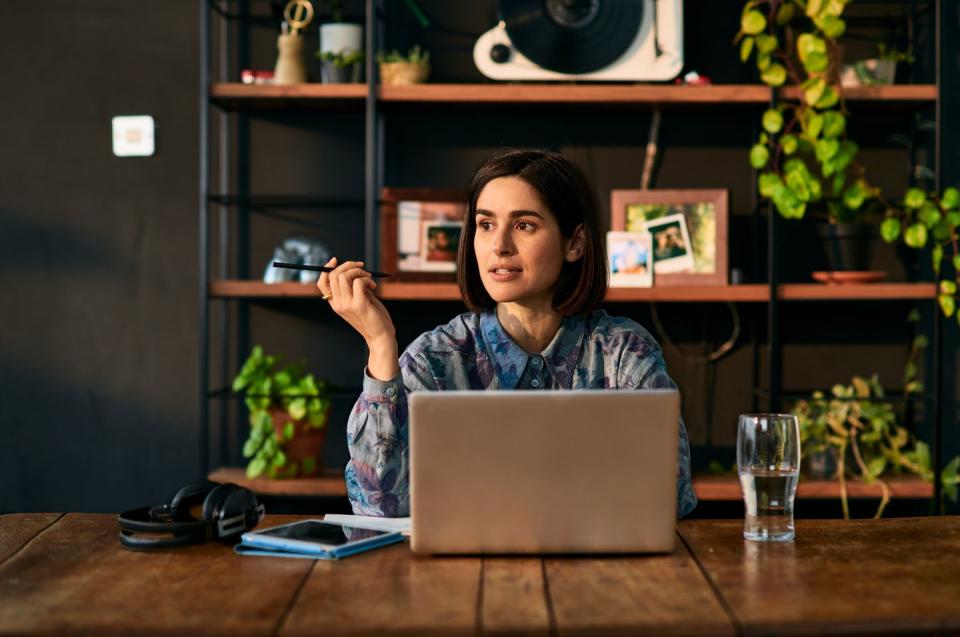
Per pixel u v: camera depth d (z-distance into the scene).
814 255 3.32
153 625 1.06
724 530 1.49
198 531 1.40
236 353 3.36
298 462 3.08
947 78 3.28
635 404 1.31
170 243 3.35
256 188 3.34
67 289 3.36
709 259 3.10
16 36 3.34
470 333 1.78
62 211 3.35
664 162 3.31
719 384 3.34
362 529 1.44
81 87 3.34
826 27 3.00
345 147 3.34
